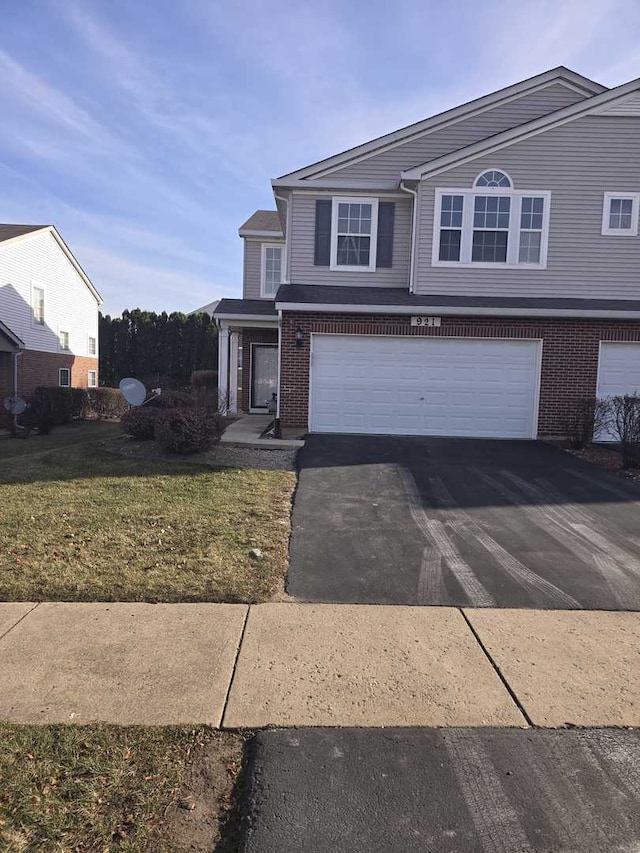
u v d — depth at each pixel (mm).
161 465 9578
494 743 2998
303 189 14562
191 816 2535
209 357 37531
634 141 13484
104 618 4320
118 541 5863
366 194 14516
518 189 13531
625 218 13648
